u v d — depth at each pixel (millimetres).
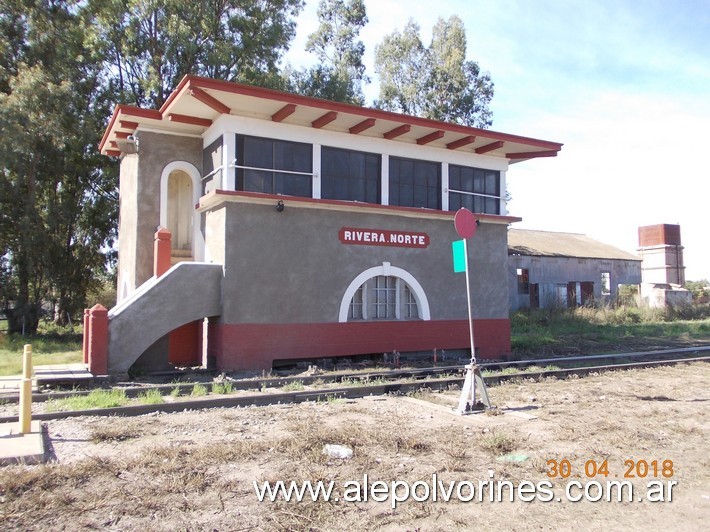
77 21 24703
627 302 35875
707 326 28984
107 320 12203
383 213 15656
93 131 22844
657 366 15203
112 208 24781
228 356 13297
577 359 16344
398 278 16078
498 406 9648
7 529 4562
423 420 8555
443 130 15531
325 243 14750
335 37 41062
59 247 24562
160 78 24609
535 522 4895
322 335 14516
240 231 13656
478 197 17656
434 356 15758
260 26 26172
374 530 4691
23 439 6980
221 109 13555
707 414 9125
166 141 15453
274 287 13977
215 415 8844
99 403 9234
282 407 9570
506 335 17562
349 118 14531
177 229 17062
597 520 4953
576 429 7891
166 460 6305
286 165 14594
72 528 4605
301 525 4730
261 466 6199
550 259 36125
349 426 8016
